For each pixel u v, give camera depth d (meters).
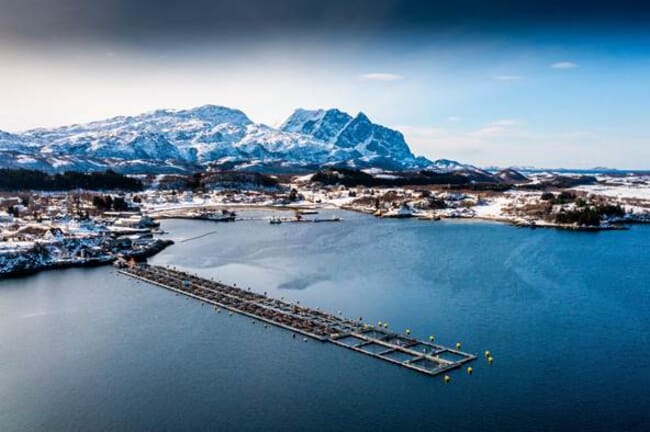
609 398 114.19
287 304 171.75
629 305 174.00
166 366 127.69
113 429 103.00
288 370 125.38
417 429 102.75
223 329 151.25
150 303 176.12
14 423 105.06
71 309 170.38
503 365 128.50
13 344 141.50
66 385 119.12
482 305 172.88
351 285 197.25
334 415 107.00
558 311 167.38
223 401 112.12
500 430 102.69
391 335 144.50
